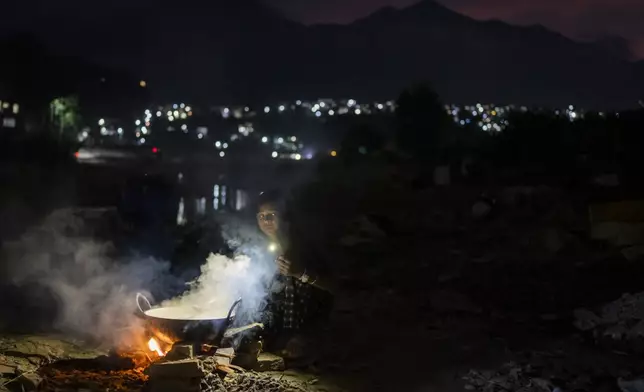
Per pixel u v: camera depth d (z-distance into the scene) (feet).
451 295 26.07
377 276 29.19
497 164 56.08
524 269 30.07
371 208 44.88
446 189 48.08
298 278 20.25
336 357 19.40
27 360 18.26
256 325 19.26
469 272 29.94
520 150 55.57
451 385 17.75
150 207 48.32
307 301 20.39
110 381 16.08
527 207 40.40
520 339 21.67
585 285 27.71
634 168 47.47
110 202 54.49
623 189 41.63
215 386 15.69
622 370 18.61
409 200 46.19
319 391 16.94
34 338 20.61
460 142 68.49
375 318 23.36
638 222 32.14
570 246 32.83
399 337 21.53
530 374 18.49
